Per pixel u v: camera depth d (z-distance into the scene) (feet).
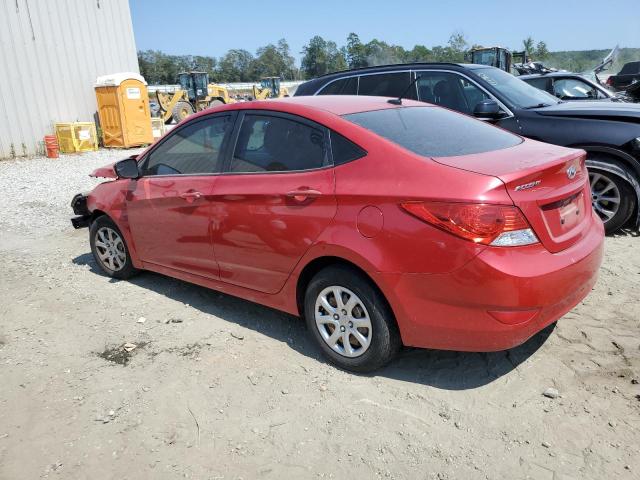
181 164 14.62
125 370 12.06
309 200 11.19
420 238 9.60
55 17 51.72
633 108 18.90
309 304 11.71
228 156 13.30
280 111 12.52
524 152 11.14
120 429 10.05
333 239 10.68
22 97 49.93
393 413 10.01
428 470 8.62
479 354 11.75
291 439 9.53
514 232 9.29
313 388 10.94
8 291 17.21
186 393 11.03
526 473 8.43
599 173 18.44
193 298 15.83
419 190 9.70
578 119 18.75
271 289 12.54
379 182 10.27
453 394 10.46
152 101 107.76
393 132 11.36
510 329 9.34
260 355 12.35
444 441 9.23
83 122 53.01
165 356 12.55
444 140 11.55
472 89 21.49
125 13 57.88
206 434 9.78
